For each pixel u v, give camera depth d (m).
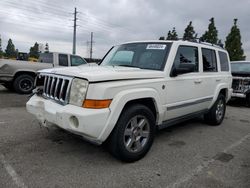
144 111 3.37
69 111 2.86
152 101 3.58
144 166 3.26
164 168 3.23
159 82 3.60
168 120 4.04
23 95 8.90
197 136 4.72
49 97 3.43
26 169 3.03
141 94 3.27
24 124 4.94
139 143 3.41
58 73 3.29
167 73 3.79
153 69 3.86
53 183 2.73
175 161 3.47
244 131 5.27
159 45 4.16
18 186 2.65
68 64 10.38
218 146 4.19
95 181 2.82
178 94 4.01
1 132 4.39
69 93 3.02
